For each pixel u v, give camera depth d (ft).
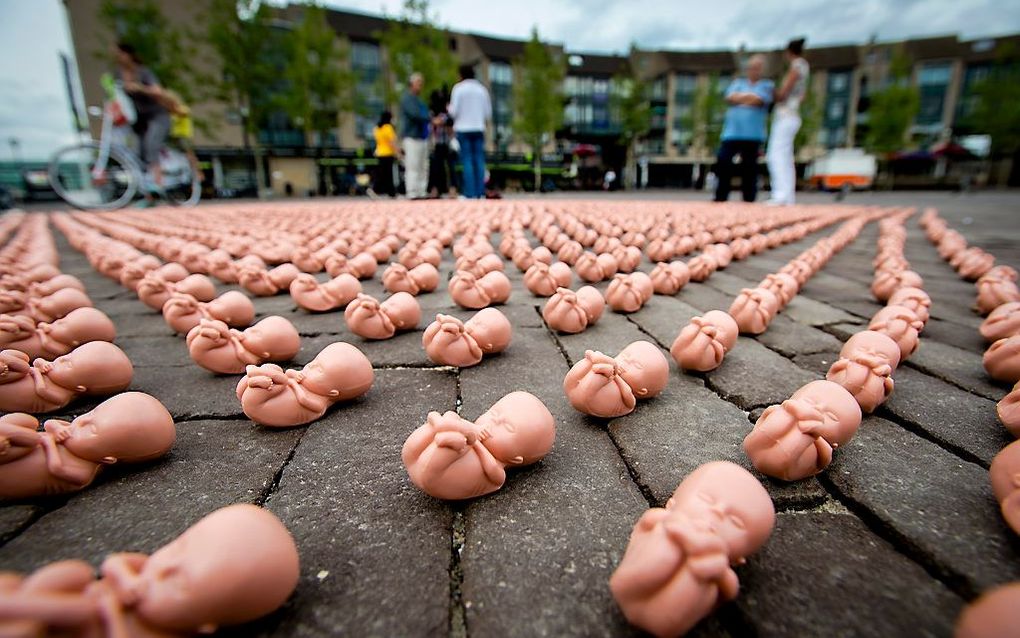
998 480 2.25
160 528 2.32
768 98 19.13
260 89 44.01
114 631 1.44
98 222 14.78
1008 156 69.77
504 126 88.28
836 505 2.44
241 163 65.77
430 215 14.57
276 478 2.68
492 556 2.11
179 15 58.90
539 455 2.63
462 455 2.35
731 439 3.00
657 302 6.15
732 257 9.14
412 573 2.03
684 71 95.14
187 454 2.90
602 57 100.89
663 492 2.51
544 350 4.52
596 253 9.04
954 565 2.01
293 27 51.75
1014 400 2.89
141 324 5.44
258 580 1.69
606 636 1.77
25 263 7.48
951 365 4.05
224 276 7.25
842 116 96.63
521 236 9.34
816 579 1.98
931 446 2.90
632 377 3.30
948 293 6.50
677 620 1.65
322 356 3.36
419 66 46.93
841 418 2.66
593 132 89.20
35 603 1.28
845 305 5.92
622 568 1.76
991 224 14.75
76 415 3.36
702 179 78.64
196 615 1.60
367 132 73.72
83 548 2.19
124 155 19.66
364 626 1.80
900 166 74.54
